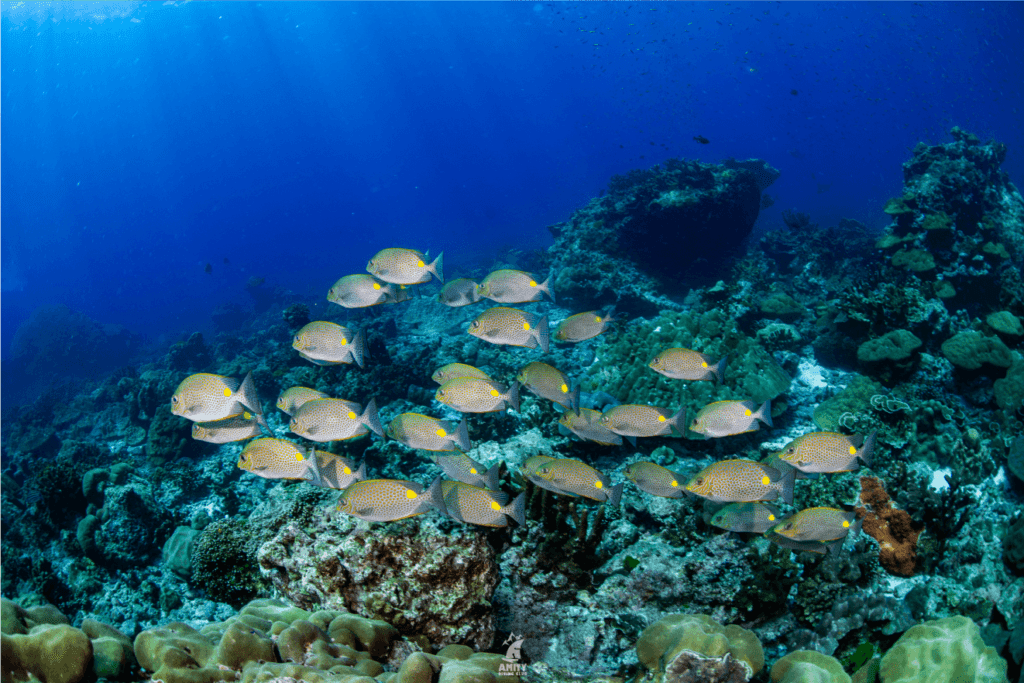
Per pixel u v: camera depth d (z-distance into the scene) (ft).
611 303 53.31
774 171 88.94
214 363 67.00
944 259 42.01
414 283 19.60
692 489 14.46
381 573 13.03
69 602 24.18
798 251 64.59
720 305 39.73
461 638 13.15
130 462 39.06
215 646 11.41
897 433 25.34
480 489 13.12
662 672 11.13
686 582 15.85
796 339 35.94
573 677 11.71
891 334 31.30
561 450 24.77
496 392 16.16
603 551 17.70
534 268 80.02
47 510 28.66
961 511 19.49
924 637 12.45
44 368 103.65
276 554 14.17
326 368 38.81
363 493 12.24
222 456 36.83
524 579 16.31
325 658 10.84
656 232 55.16
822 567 16.21
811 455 14.56
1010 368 28.73
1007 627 15.03
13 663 9.56
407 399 37.11
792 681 10.53
